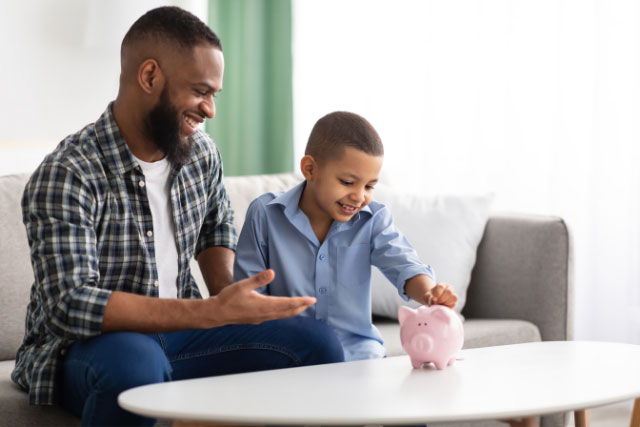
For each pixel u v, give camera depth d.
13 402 1.36
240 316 1.23
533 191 2.61
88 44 2.45
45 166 1.33
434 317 1.24
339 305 1.57
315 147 1.49
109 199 1.38
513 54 2.61
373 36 2.86
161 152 1.45
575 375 1.19
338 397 1.06
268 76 3.00
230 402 1.03
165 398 1.05
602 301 2.51
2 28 2.27
